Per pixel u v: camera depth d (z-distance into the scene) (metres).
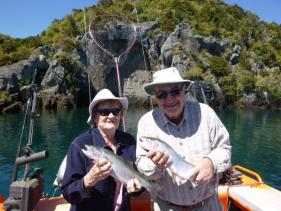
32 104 1.61
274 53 26.45
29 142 1.52
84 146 1.31
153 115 1.31
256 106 22.45
